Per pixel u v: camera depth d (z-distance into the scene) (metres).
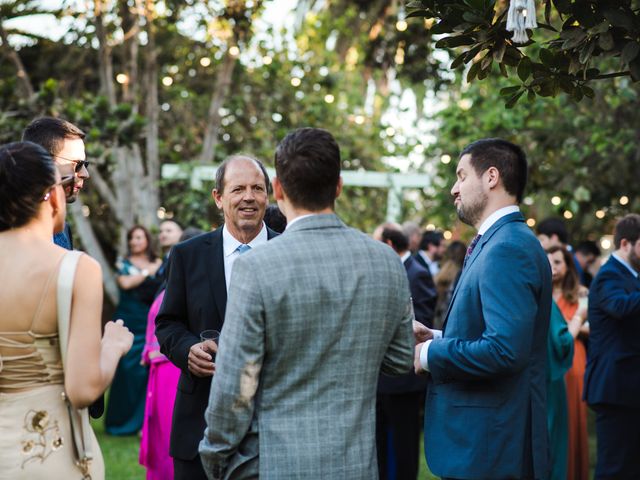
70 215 9.66
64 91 10.61
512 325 2.86
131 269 7.85
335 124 11.29
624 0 2.94
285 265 2.47
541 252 3.06
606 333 4.90
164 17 9.85
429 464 3.09
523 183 3.19
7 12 9.92
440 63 11.50
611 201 8.97
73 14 9.88
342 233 2.60
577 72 3.14
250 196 3.48
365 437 2.55
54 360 2.45
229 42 10.05
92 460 2.53
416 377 5.43
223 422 2.45
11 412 2.41
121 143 7.79
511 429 2.98
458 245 7.51
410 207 11.52
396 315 2.63
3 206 2.45
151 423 4.74
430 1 3.01
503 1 3.39
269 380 2.49
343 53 13.75
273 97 11.07
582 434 5.41
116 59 10.88
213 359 3.25
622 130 7.45
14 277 2.43
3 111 8.19
